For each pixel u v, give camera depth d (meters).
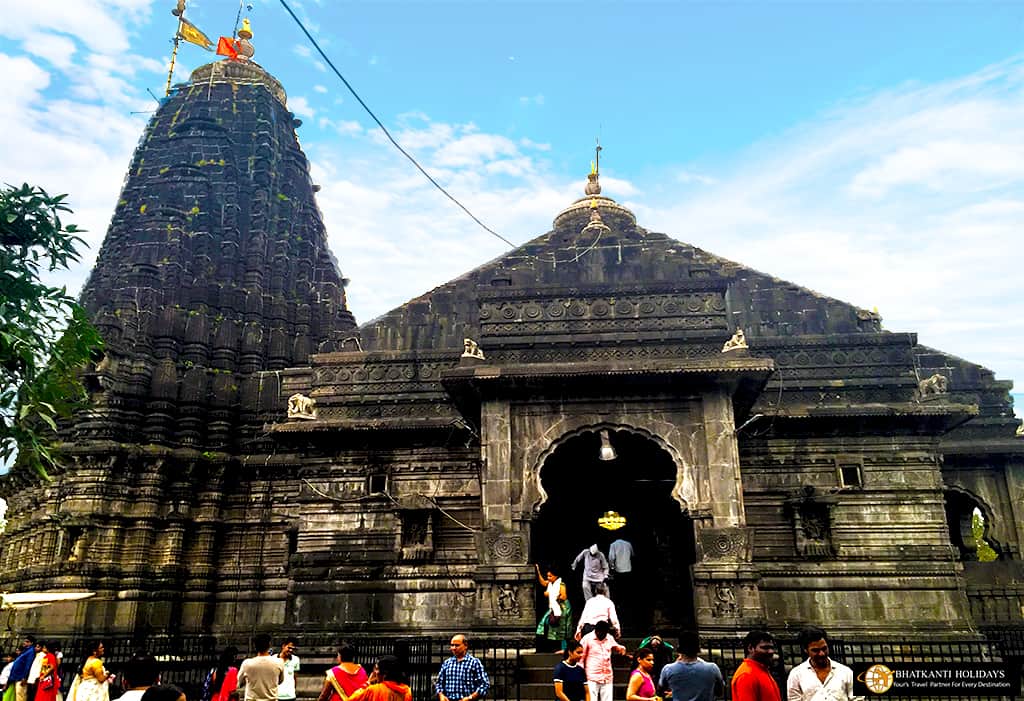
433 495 26.59
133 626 32.03
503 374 21.41
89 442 34.00
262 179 45.03
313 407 28.22
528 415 21.75
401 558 25.50
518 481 21.08
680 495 20.72
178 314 38.53
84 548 32.62
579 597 26.25
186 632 32.91
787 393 26.94
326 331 43.69
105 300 39.91
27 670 17.55
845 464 25.56
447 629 24.42
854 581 24.02
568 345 23.39
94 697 15.22
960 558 28.17
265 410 37.69
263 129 46.91
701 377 21.25
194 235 41.34
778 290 29.31
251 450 36.81
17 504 39.75
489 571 20.11
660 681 9.92
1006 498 28.95
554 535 27.16
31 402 13.82
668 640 21.72
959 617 23.45
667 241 30.95
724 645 18.23
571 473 26.66
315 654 23.27
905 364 27.12
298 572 25.94
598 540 26.94
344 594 25.42
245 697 13.08
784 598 24.03
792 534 24.94
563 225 34.94
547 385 21.64
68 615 31.48
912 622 23.44
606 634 13.40
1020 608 26.00
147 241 40.28
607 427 21.48
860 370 27.20
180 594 33.78
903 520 24.83
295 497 35.59
